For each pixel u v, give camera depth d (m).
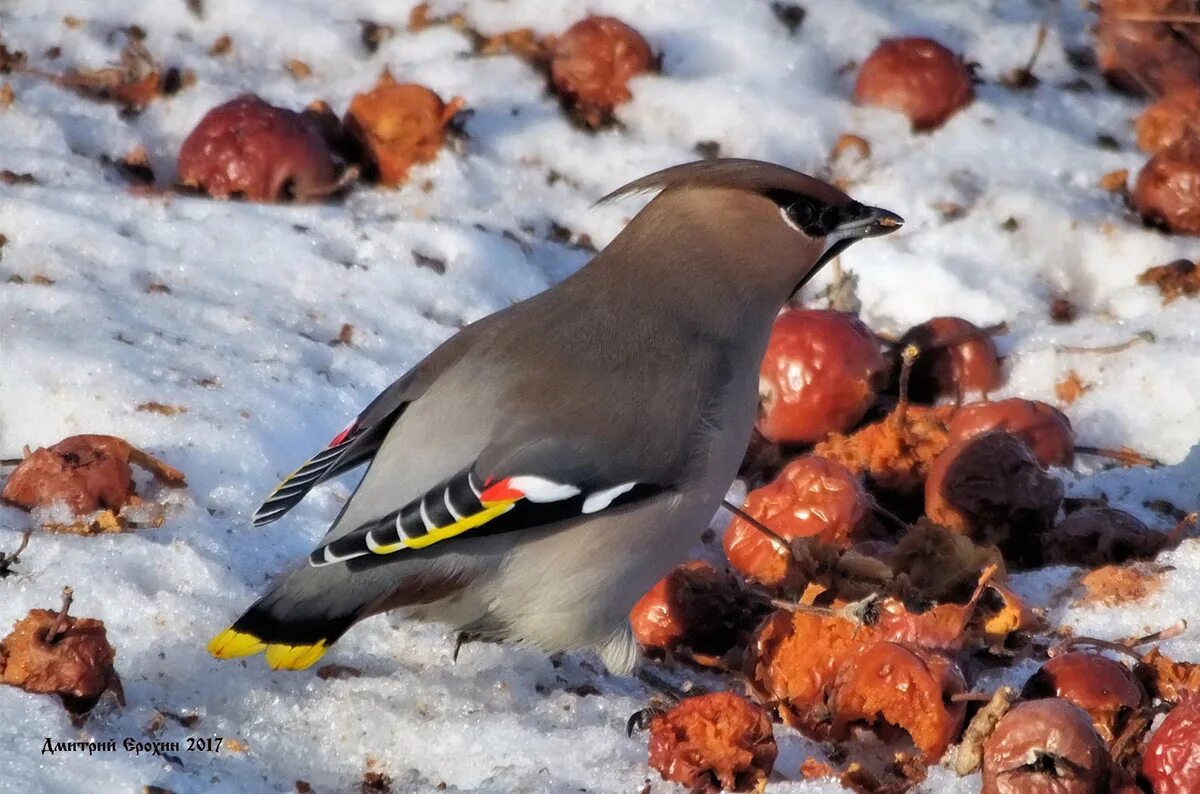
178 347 11.80
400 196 13.88
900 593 9.59
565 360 9.36
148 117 14.48
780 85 14.87
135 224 13.02
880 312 13.20
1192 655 9.51
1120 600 10.05
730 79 14.85
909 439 11.30
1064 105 15.06
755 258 9.96
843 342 11.59
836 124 14.60
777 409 11.62
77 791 7.93
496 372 9.30
